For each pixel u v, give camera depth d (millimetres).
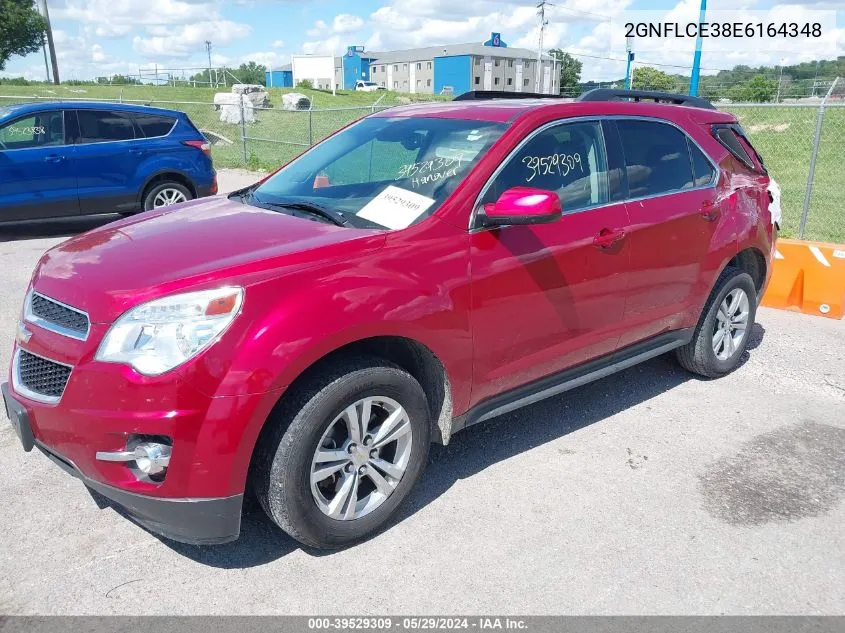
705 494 3621
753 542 3242
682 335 4660
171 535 2855
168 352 2627
